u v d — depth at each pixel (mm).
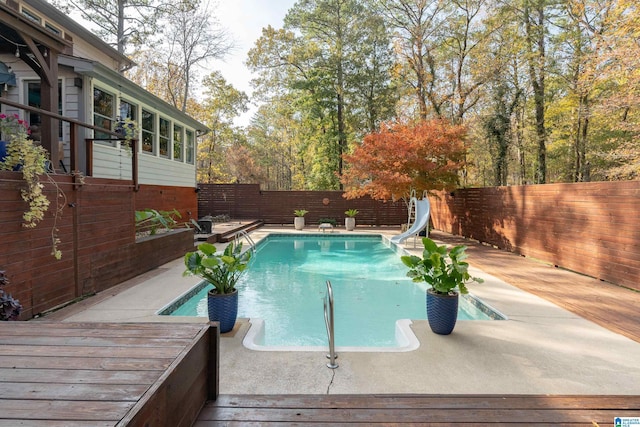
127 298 4297
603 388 2305
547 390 2268
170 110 9500
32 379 1418
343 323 4316
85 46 9414
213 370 2078
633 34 8734
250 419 1893
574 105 14219
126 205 5246
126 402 1263
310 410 1987
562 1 13094
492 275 5773
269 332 4027
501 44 15109
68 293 4035
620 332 3312
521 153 18203
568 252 6152
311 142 22094
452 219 11742
